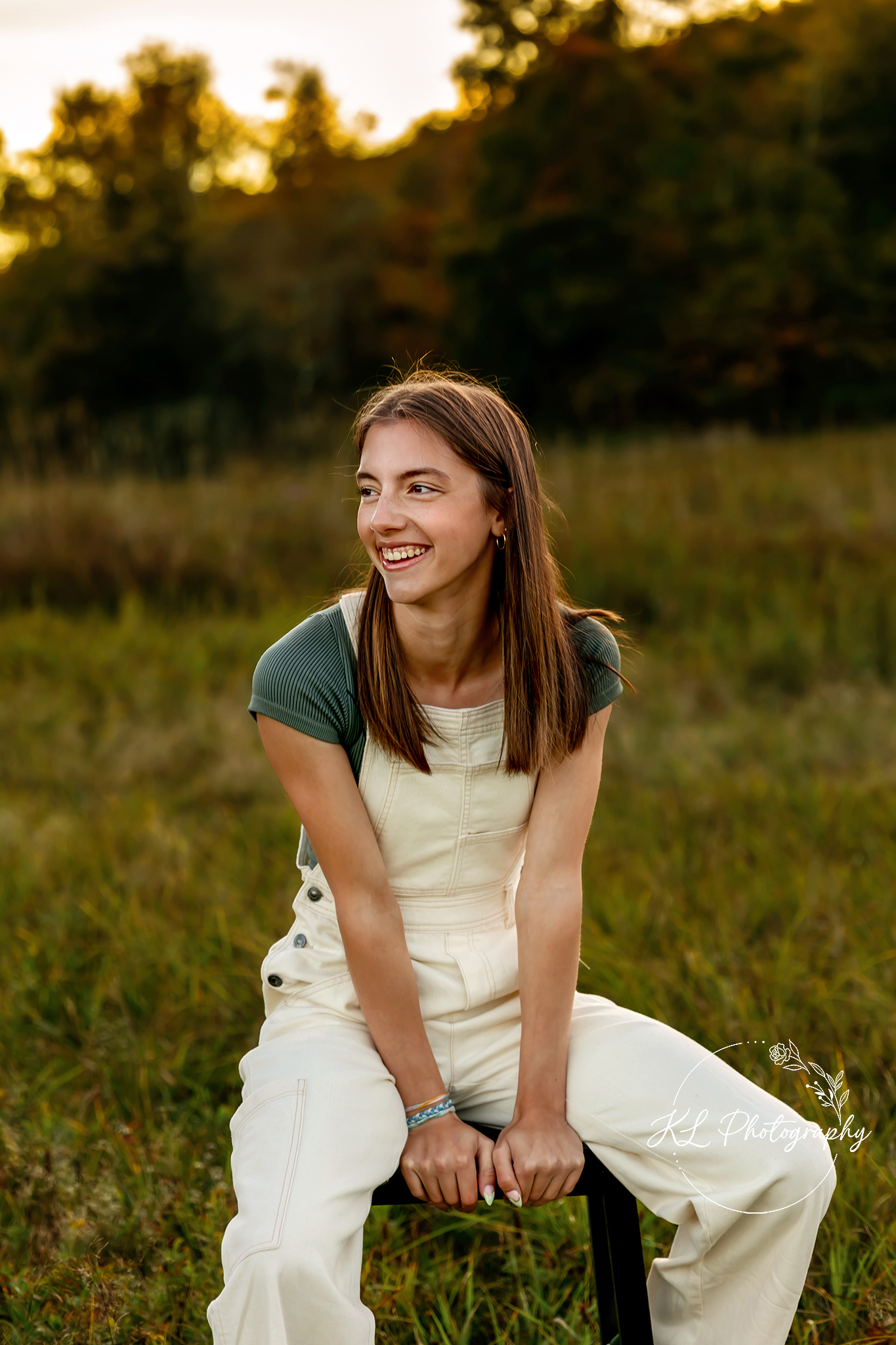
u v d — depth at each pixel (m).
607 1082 1.62
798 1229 1.49
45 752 5.10
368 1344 1.41
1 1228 2.13
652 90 27.53
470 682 1.78
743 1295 1.54
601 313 26.09
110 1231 2.05
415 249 30.25
